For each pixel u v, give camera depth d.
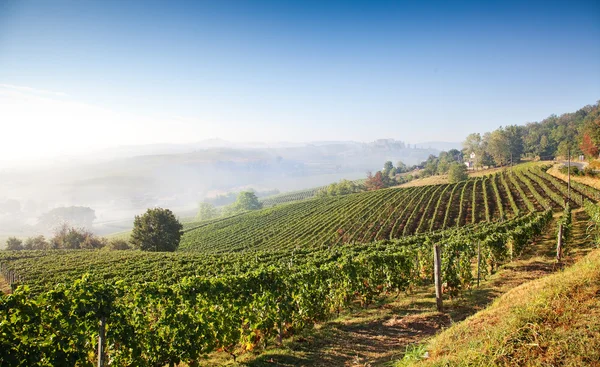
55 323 6.57
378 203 71.38
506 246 19.17
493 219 49.22
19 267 36.22
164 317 7.93
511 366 5.14
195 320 8.34
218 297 8.84
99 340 6.98
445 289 13.95
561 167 69.69
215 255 39.09
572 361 4.92
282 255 36.06
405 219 57.34
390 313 11.66
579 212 36.72
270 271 10.27
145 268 32.50
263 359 8.43
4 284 32.34
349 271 12.95
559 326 5.84
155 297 8.00
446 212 56.59
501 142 126.25
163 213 53.31
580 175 58.44
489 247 16.88
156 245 51.31
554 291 7.16
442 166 135.62
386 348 8.70
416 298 13.46
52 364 6.41
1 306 6.03
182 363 8.66
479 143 166.25
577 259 16.02
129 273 30.55
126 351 7.41
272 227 70.31
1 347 5.95
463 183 80.56
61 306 6.68
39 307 6.45
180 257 37.91
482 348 5.77
